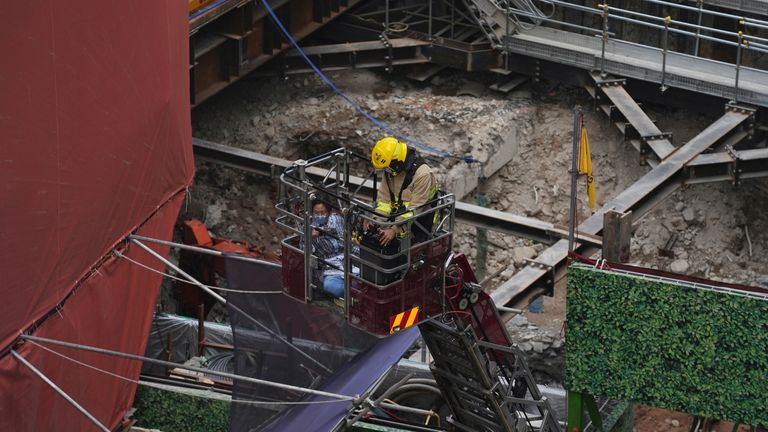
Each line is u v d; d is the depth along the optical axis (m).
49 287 15.14
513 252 26.39
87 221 15.91
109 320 17.05
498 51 28.39
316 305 14.09
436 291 13.84
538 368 22.58
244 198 27.70
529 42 27.83
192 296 24.33
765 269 25.41
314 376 16.91
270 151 28.41
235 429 17.03
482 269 24.02
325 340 16.89
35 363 14.88
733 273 25.41
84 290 16.17
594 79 26.92
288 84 29.45
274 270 17.02
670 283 14.51
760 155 23.30
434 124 27.64
